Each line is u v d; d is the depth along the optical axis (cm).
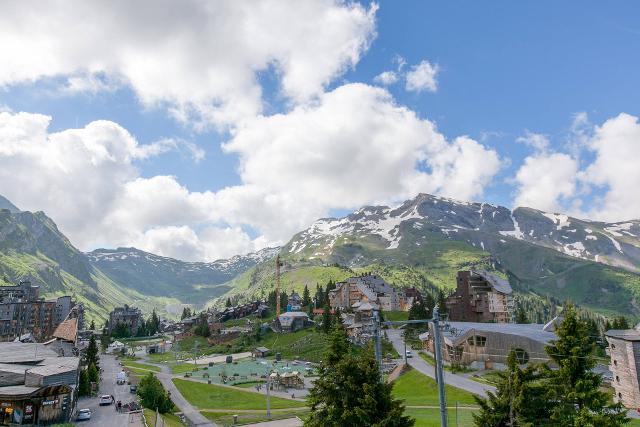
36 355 9194
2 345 9956
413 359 13200
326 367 4812
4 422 6575
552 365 9188
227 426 8112
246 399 11100
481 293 18450
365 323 18562
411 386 10219
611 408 4125
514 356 4078
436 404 7975
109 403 9206
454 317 18500
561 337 4409
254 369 15350
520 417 3866
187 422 8569
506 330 11419
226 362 17150
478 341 10994
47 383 7062
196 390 12219
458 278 19075
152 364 18125
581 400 4097
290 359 17262
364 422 4141
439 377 3500
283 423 8144
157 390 9006
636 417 6366
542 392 3922
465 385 9088
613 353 7719
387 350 15100
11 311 19638
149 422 7262
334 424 4412
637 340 7244
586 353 4272
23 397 6619
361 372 4384
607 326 14488
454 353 11269
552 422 3900
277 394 11775
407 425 4256
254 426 8006
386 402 4253
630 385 7250
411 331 17475
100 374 13925
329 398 4478
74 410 8138
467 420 6531
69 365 8125
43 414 6756
